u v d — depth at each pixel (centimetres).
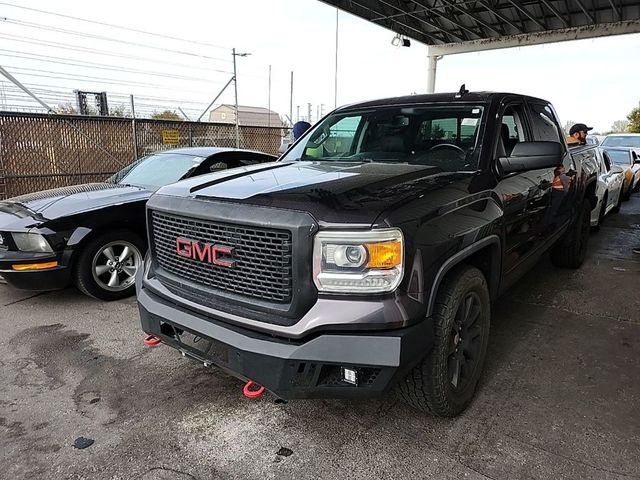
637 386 303
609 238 749
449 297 239
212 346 236
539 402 284
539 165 302
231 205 228
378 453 240
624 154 1218
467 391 272
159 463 235
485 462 232
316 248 205
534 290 488
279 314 214
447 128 329
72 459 238
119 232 460
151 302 268
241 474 227
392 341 202
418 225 216
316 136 391
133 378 319
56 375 323
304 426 264
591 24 1399
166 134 1279
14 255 416
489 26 1503
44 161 1036
